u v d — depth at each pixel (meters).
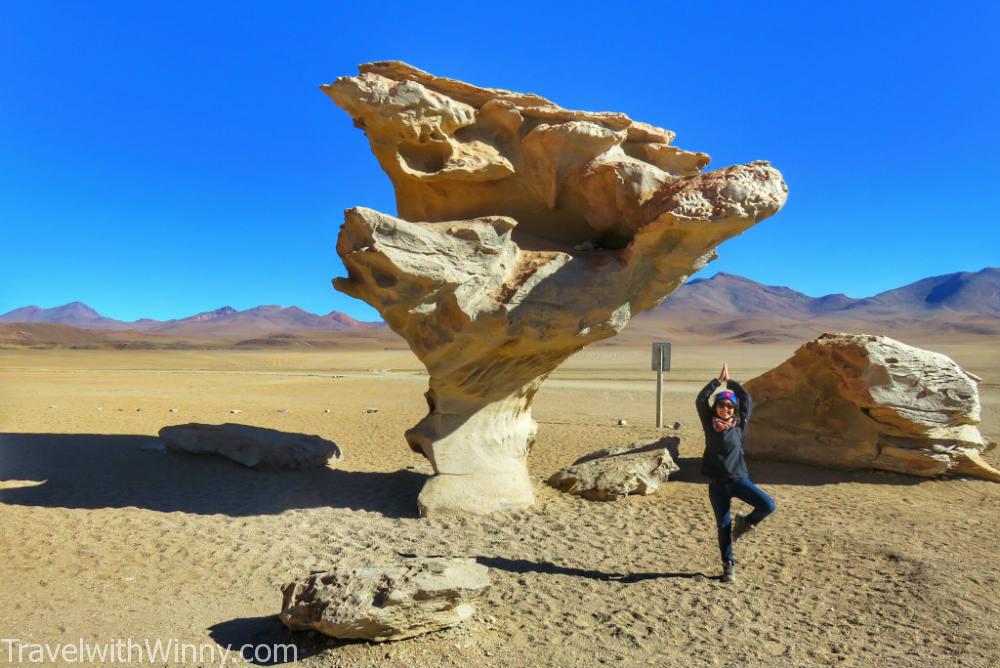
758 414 11.21
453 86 8.67
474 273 7.65
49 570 6.09
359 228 7.12
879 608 5.45
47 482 9.16
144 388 27.41
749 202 7.35
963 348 68.81
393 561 6.52
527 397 9.34
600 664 4.47
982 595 5.68
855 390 10.08
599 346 108.62
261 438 10.41
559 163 8.59
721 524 6.05
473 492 8.34
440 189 9.12
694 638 4.89
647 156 9.13
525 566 6.40
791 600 5.62
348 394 26.00
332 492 9.12
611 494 8.93
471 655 4.57
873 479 10.17
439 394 8.77
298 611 4.68
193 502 8.45
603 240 9.15
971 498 9.27
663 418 18.38
